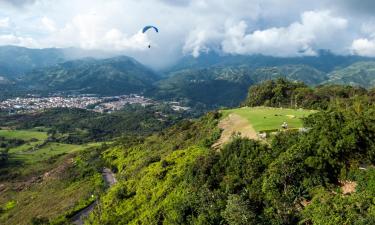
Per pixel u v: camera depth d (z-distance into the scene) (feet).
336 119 175.01
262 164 175.01
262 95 463.83
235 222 145.07
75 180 424.05
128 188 274.36
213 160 197.88
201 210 165.78
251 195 159.43
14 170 571.28
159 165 266.77
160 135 459.32
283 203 146.61
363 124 161.27
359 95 413.59
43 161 606.55
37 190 447.83
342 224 122.31
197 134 335.47
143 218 207.21
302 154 159.84
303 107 406.00
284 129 222.07
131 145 481.87
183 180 213.05
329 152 155.74
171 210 186.91
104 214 249.55
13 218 361.51
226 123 305.53
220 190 175.73
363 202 127.65
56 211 319.47
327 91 440.86
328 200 136.46
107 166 449.48
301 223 137.28
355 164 152.97
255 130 235.81
